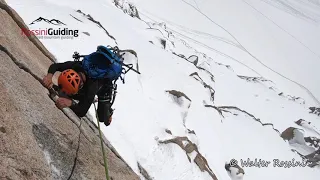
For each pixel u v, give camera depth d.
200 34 94.31
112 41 24.50
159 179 15.59
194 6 105.62
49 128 4.72
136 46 34.44
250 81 63.62
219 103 47.72
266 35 107.75
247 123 42.22
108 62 4.25
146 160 15.94
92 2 39.12
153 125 18.89
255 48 98.56
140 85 23.09
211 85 44.91
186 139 20.42
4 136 3.65
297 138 47.19
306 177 39.50
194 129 30.31
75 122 5.87
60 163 4.43
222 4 111.94
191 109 32.12
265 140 40.97
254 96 57.44
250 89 59.28
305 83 92.12
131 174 6.62
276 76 88.69
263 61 94.81
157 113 22.83
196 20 99.44
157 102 25.61
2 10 6.77
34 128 4.37
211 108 35.81
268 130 43.53
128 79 21.89
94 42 21.86
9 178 3.34
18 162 3.62
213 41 93.25
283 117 55.56
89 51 20.02
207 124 33.06
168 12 96.75
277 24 116.69
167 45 46.75
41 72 6.14
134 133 16.86
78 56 4.40
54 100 5.65
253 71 85.06
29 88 5.02
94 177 4.93
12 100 4.22
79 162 4.83
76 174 4.57
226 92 52.72
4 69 4.69
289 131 47.78
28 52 6.50
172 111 25.84
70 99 4.08
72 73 3.96
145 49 35.62
